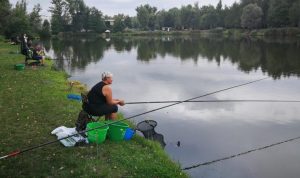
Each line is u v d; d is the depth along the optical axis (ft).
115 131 24.66
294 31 235.61
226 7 354.54
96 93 24.98
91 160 21.31
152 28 430.61
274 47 140.56
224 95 47.78
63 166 20.40
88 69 74.59
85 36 328.29
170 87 53.93
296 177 23.41
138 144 25.20
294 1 240.53
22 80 46.70
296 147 28.63
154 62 91.66
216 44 172.45
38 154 21.89
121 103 26.96
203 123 34.55
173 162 23.58
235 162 25.61
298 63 85.51
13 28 167.02
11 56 76.69
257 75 67.05
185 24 405.59
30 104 33.63
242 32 296.30
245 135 31.30
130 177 19.60
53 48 147.23
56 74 56.59
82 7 339.98
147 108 39.78
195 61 94.12
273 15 253.65
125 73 69.05
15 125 27.35
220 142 29.53
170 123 34.37
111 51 131.85
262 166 24.98
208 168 24.45
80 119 24.84
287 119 36.17
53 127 26.96
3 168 19.81
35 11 249.55
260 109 39.83
